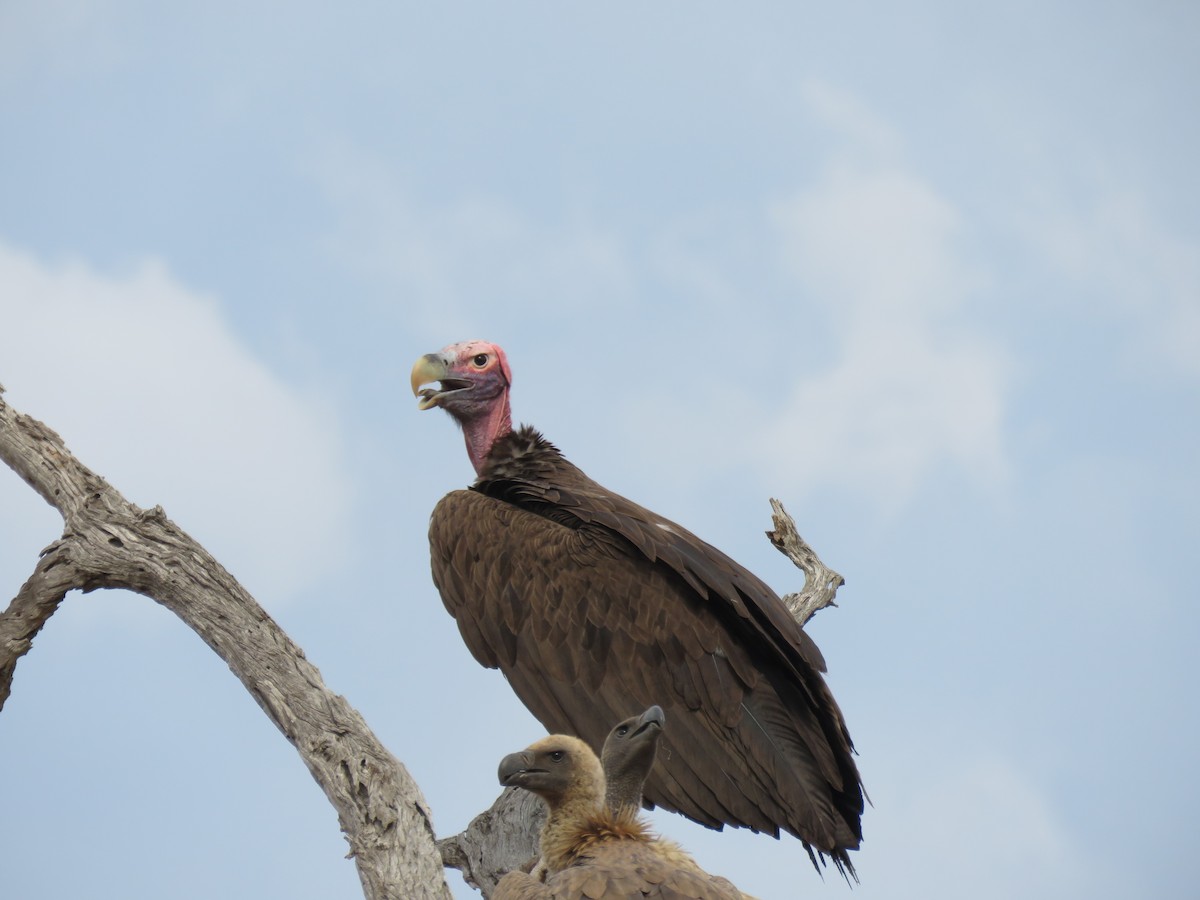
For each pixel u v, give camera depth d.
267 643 11.76
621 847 9.59
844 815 12.98
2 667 12.23
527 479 14.56
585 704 13.37
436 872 10.35
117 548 12.30
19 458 13.09
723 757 12.96
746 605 13.27
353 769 10.70
